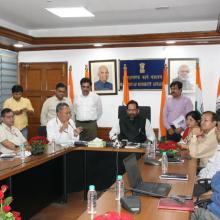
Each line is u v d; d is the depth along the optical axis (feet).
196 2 14.67
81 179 14.82
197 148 12.01
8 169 10.23
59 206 13.98
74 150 14.60
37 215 12.92
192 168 10.36
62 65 21.45
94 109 17.97
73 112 18.21
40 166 12.77
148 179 8.96
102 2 14.57
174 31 19.10
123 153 14.17
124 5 15.12
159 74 20.04
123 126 15.48
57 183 14.06
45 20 18.19
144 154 13.01
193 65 19.51
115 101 20.84
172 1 14.49
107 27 19.92
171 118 17.53
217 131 10.10
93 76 20.98
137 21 18.66
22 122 18.26
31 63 21.93
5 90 21.12
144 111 15.51
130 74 20.45
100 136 21.01
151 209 6.57
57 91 17.92
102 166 14.53
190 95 19.67
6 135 13.89
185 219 6.04
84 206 13.99
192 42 19.24
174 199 7.07
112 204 6.90
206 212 7.68
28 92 22.08
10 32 17.43
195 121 13.74
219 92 18.56
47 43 19.69
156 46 20.01
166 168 10.16
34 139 12.96
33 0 14.24
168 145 12.51
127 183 8.44
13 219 4.97
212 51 19.21
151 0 14.30
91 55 21.01
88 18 17.79
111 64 20.66
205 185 9.69
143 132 15.33
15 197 11.19
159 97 20.24
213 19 18.24
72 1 14.38
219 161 10.39
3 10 15.97
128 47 20.39
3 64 20.90
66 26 19.89
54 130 14.98
